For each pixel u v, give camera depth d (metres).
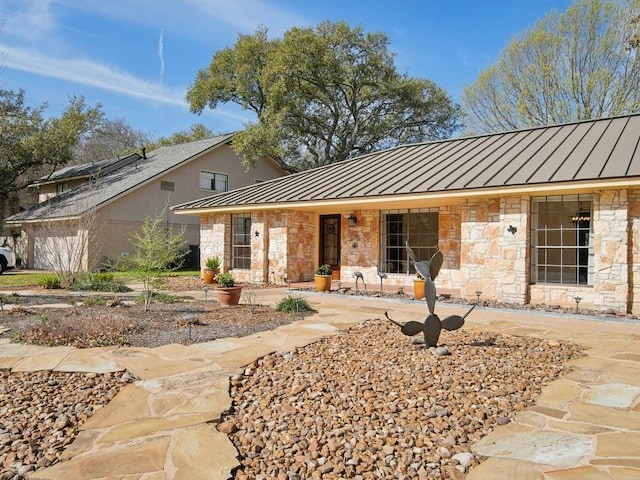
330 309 9.68
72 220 17.34
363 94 28.55
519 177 9.97
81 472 3.03
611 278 9.24
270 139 25.09
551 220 10.56
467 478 2.95
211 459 3.19
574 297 9.39
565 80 23.31
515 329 7.59
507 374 4.92
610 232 9.26
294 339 6.62
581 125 12.73
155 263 9.45
